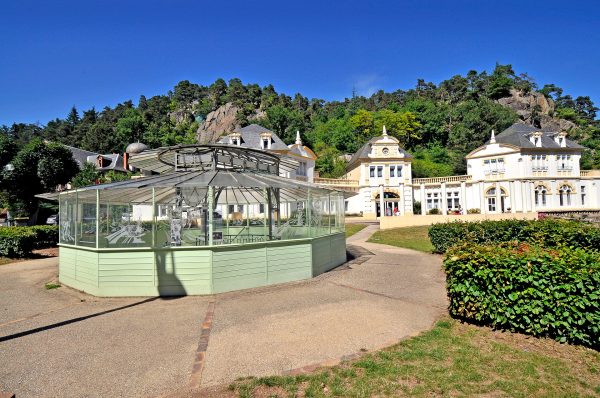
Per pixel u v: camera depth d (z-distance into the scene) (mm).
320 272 13203
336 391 4555
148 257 10102
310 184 14766
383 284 11195
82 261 10922
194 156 13430
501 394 4426
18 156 35531
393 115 87875
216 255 10195
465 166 62656
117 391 4770
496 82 113875
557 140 49875
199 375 5156
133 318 8031
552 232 14250
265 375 5086
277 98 132250
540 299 6086
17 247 18438
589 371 4984
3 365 5637
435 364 5262
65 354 6035
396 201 50031
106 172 60750
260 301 9250
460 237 17172
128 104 153500
